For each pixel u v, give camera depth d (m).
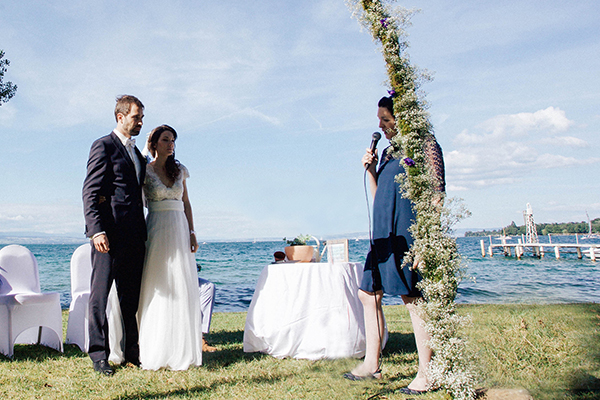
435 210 2.15
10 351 3.55
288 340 3.50
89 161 3.21
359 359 3.27
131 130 3.36
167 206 3.43
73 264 4.21
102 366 3.06
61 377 2.92
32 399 2.44
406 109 2.18
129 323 3.31
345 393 2.42
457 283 2.12
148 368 3.16
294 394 2.46
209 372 3.05
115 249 3.20
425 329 2.14
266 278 3.76
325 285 3.55
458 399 2.05
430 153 2.24
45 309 3.80
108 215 3.21
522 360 2.05
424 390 2.36
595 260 35.91
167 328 3.17
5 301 3.59
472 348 2.08
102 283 3.16
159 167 3.54
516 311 2.70
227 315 7.08
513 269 27.42
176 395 2.50
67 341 4.16
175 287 3.25
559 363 1.99
